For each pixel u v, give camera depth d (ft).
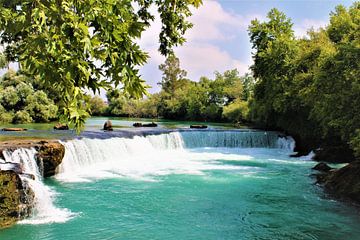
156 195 50.62
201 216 41.91
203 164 77.61
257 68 127.24
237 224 39.37
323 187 56.39
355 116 52.39
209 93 234.17
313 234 36.60
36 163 56.54
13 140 66.44
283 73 112.37
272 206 46.09
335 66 57.67
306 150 99.30
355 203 47.37
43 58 10.19
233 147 107.24
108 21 10.57
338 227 38.68
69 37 10.04
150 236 35.42
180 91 273.54
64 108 10.72
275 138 109.60
